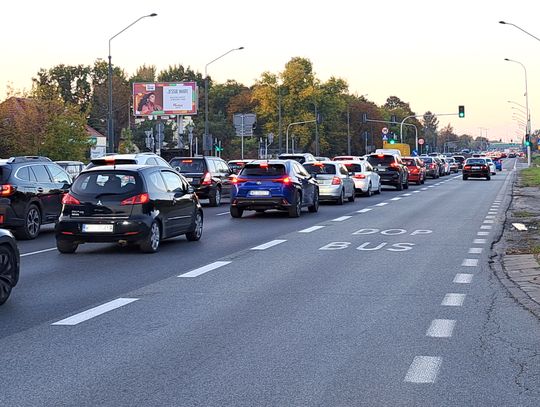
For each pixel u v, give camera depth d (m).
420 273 14.60
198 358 8.39
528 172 90.12
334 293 12.45
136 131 147.50
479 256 17.08
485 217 27.98
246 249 18.62
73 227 17.81
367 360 8.26
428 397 6.95
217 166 38.06
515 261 16.17
